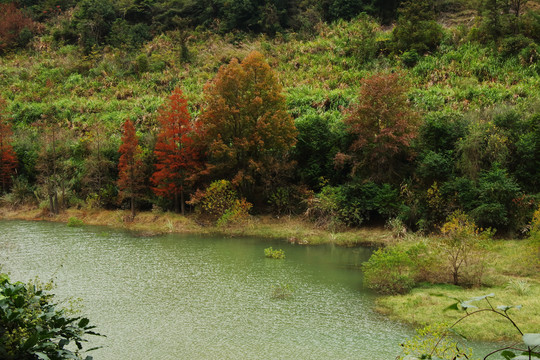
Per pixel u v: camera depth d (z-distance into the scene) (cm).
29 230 3059
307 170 3291
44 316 562
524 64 4472
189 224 3144
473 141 2797
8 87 6000
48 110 5091
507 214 2509
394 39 5375
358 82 4784
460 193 2639
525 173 2698
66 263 2120
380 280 1706
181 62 6084
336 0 6556
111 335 1270
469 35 5084
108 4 7500
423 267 1789
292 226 3003
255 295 1650
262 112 3269
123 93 5469
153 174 3331
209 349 1179
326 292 1692
